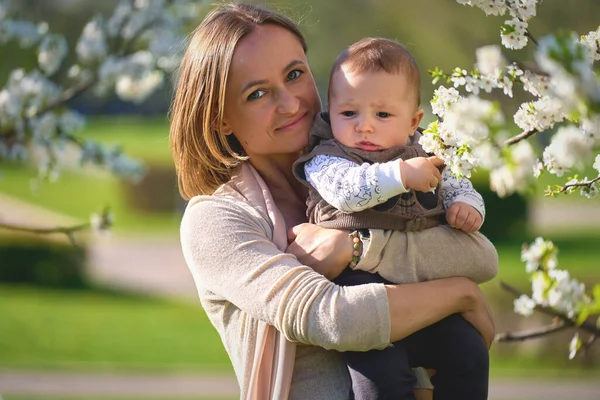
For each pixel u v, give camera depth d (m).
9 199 28.80
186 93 3.00
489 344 2.80
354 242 2.74
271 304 2.64
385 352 2.66
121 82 7.11
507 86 2.50
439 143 2.51
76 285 19.38
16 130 6.39
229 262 2.75
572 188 2.84
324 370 2.77
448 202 2.83
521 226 22.19
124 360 13.30
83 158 7.51
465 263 2.77
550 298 3.32
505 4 2.57
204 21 3.03
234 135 3.05
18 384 11.80
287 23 2.97
